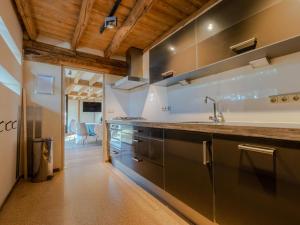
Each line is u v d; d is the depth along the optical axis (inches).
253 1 56.4
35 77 114.6
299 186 33.5
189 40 80.6
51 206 71.5
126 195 81.6
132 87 147.6
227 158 47.0
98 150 188.1
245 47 58.2
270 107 63.7
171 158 67.4
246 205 42.6
